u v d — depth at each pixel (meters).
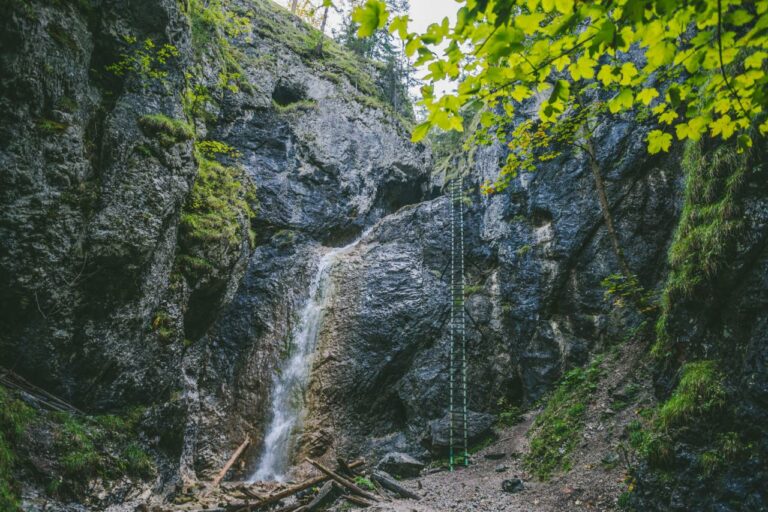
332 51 29.52
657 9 2.67
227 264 14.43
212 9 21.47
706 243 8.10
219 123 21.09
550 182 17.44
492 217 19.23
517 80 3.37
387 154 26.17
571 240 16.38
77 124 9.86
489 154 20.06
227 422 17.55
